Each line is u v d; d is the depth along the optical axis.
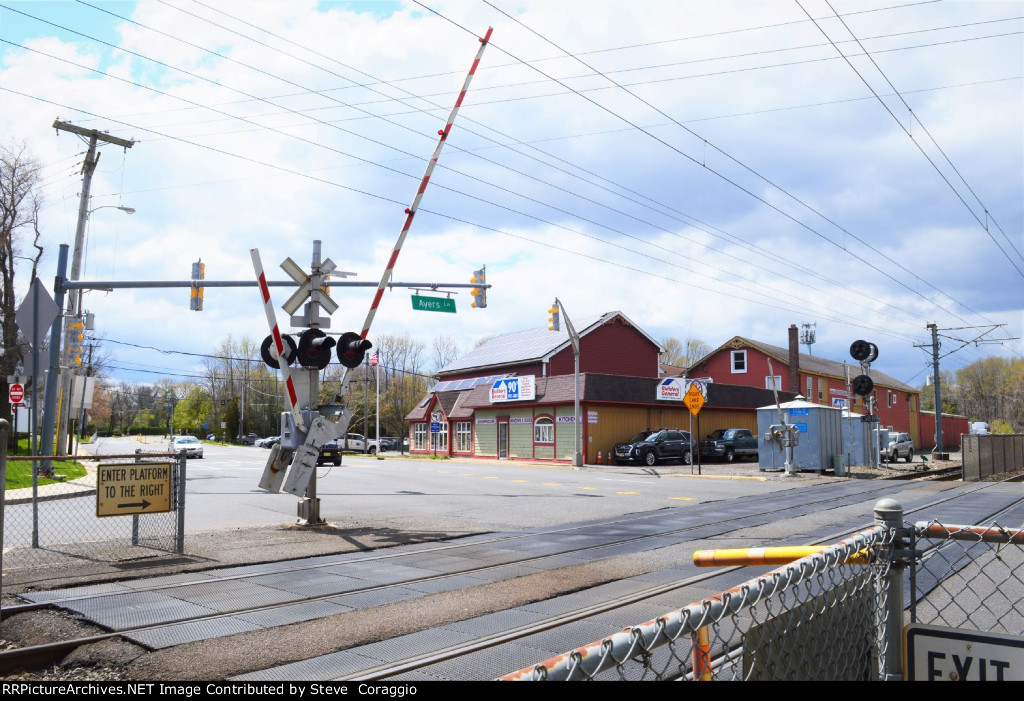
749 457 41.62
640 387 39.47
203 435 113.12
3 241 38.69
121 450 62.50
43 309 12.66
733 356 54.78
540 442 39.50
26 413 24.72
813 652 2.45
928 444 70.25
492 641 5.99
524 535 11.96
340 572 8.77
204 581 8.16
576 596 7.65
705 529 12.62
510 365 45.62
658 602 7.43
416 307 24.06
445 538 11.49
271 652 5.66
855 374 61.00
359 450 65.00
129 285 21.27
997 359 80.75
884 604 2.92
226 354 100.62
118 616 6.56
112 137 26.64
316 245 12.95
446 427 48.00
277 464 12.35
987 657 2.46
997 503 16.70
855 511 15.34
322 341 12.26
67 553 9.66
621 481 25.20
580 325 45.97
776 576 2.31
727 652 2.24
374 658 5.57
